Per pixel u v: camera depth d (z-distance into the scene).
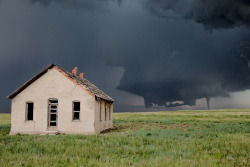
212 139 15.13
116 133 20.02
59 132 20.84
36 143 13.00
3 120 47.88
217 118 50.44
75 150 10.45
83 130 20.59
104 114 24.69
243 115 60.44
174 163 8.12
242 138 15.23
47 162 8.44
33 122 21.33
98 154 9.89
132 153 10.52
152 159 8.86
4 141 14.84
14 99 21.77
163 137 16.12
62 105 21.22
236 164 8.41
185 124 33.16
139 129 25.03
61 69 22.27
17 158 9.30
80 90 21.12
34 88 21.73
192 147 11.77
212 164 8.16
